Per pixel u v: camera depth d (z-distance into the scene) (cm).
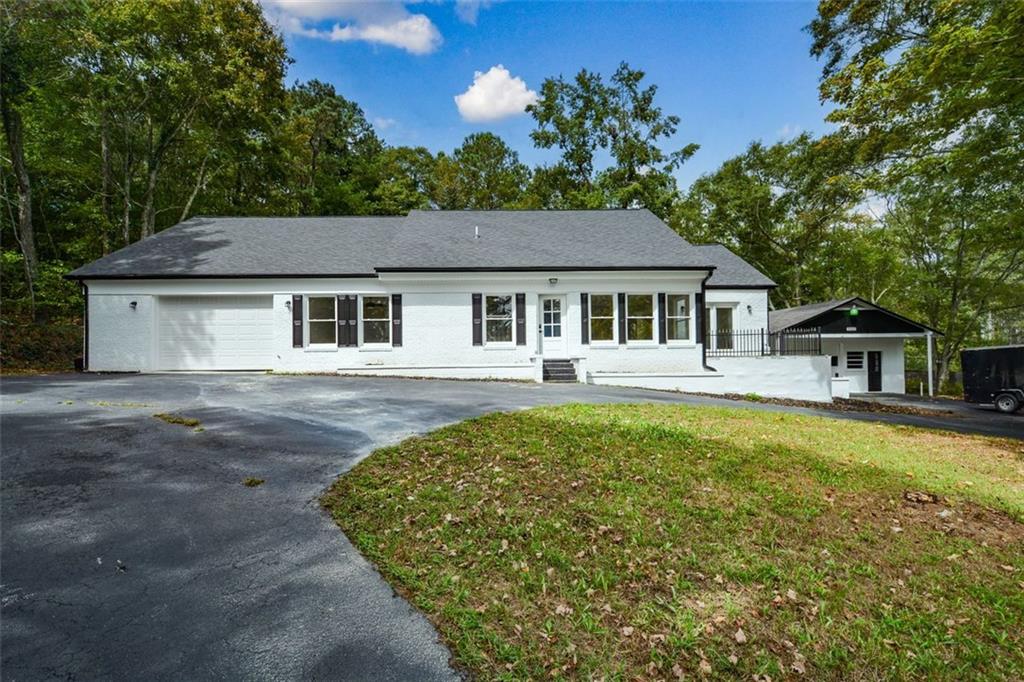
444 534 419
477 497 489
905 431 922
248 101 2155
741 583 361
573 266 1638
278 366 1616
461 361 1648
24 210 1917
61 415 780
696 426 803
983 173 1324
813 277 3397
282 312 1622
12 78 1725
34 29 1664
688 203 3584
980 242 1950
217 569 367
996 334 3109
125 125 2139
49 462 567
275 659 280
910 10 1362
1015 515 490
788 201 3234
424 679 267
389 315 1644
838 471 602
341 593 342
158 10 1861
